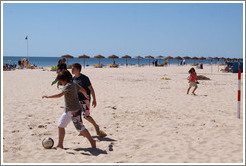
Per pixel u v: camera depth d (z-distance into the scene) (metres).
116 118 7.34
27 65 46.09
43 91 13.16
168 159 4.31
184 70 38.38
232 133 5.85
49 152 4.72
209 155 4.48
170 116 7.59
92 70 37.72
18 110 8.27
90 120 5.64
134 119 7.23
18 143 5.20
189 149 4.81
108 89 14.16
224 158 4.32
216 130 6.10
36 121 6.92
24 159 4.37
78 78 5.56
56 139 5.50
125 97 11.27
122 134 5.83
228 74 29.30
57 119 7.18
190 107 8.98
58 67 8.29
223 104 9.60
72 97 4.82
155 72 32.28
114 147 4.98
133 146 5.00
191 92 13.20
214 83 18.20
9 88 14.32
